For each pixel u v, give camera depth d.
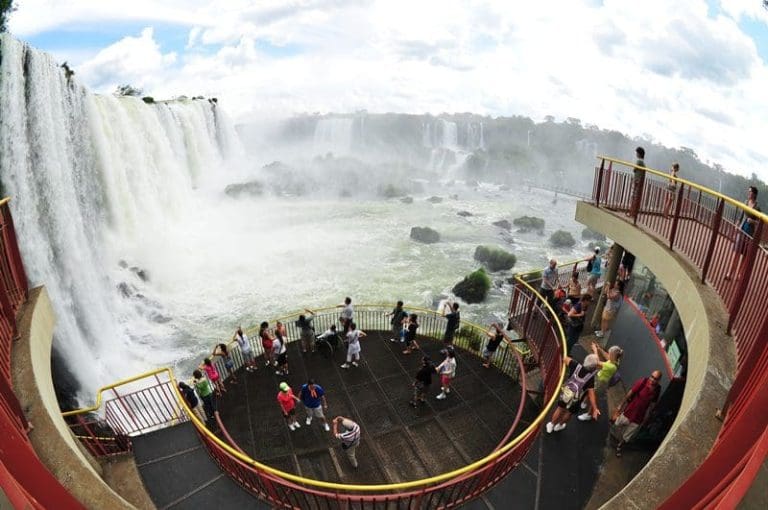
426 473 10.32
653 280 13.03
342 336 15.48
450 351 11.98
